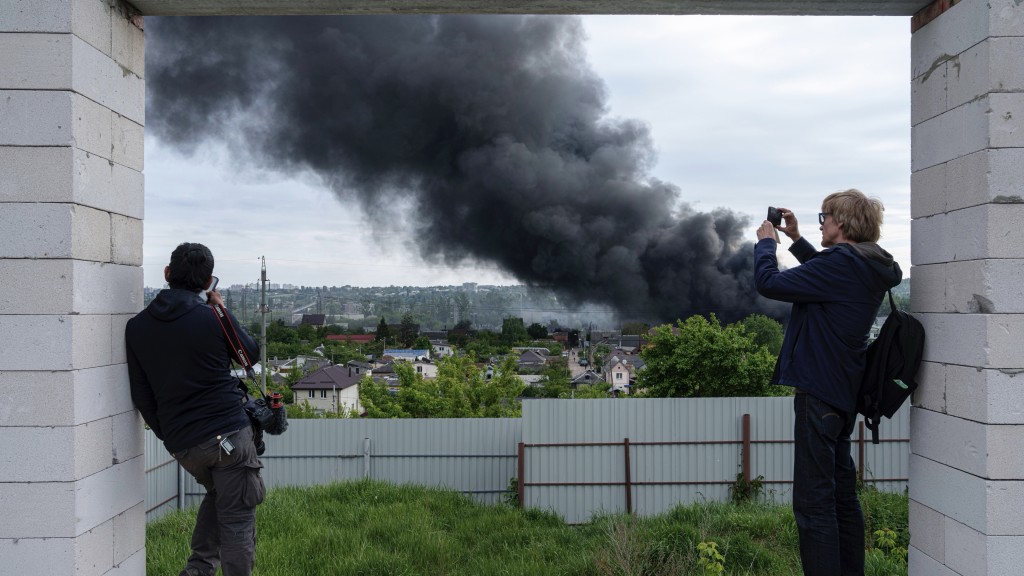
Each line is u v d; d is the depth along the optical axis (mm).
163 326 2688
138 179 2902
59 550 2398
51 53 2406
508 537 7652
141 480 2877
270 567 5051
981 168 2484
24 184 2398
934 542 2760
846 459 2939
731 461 13484
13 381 2387
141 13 2914
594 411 13586
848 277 2678
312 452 14289
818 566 2688
